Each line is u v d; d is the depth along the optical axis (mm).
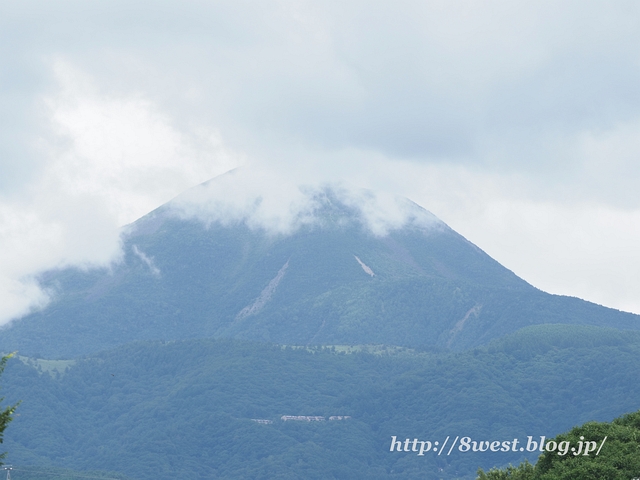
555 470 152625
